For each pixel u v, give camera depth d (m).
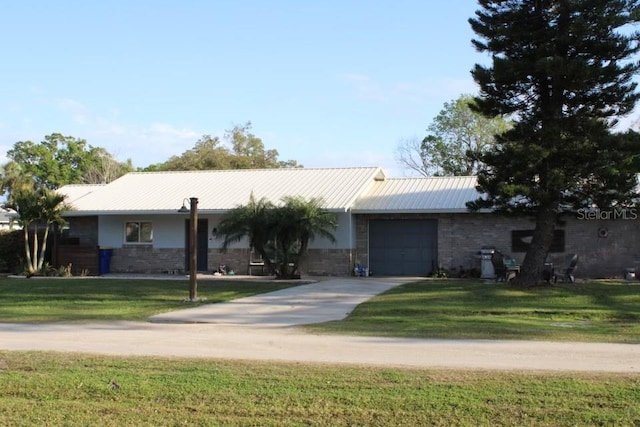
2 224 37.72
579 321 15.10
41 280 25.62
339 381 8.56
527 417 7.13
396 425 7.00
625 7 19.41
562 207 22.31
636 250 24.61
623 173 19.95
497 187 20.36
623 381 8.39
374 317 15.54
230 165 57.97
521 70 19.66
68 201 30.56
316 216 24.17
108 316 15.84
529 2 20.16
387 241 27.17
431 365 9.60
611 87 19.70
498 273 23.89
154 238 29.23
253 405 7.68
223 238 27.70
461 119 50.81
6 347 11.48
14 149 60.03
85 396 8.18
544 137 19.70
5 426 7.17
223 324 14.60
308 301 18.56
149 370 9.34
